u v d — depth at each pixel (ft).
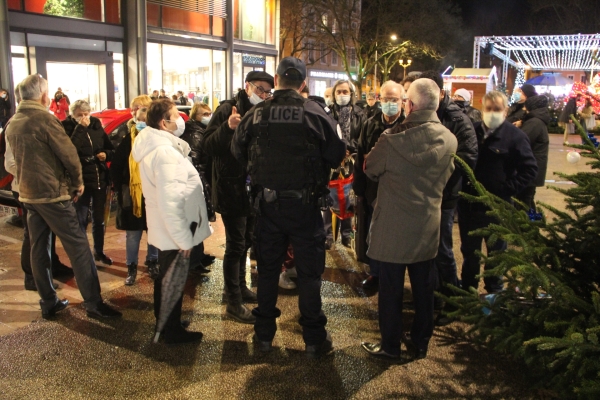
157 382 10.45
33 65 46.34
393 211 10.54
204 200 11.75
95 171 16.92
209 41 67.21
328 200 11.07
